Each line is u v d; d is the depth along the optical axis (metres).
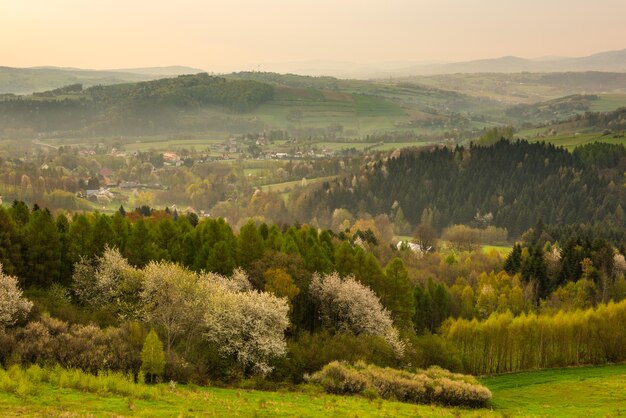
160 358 48.31
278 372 60.81
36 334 49.16
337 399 49.59
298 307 84.69
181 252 95.00
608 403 63.06
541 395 69.88
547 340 94.38
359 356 66.06
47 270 80.25
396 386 56.12
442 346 84.50
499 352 92.19
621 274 148.50
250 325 60.19
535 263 152.38
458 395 57.19
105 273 75.62
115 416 33.22
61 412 32.88
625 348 95.44
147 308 62.03
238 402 42.53
